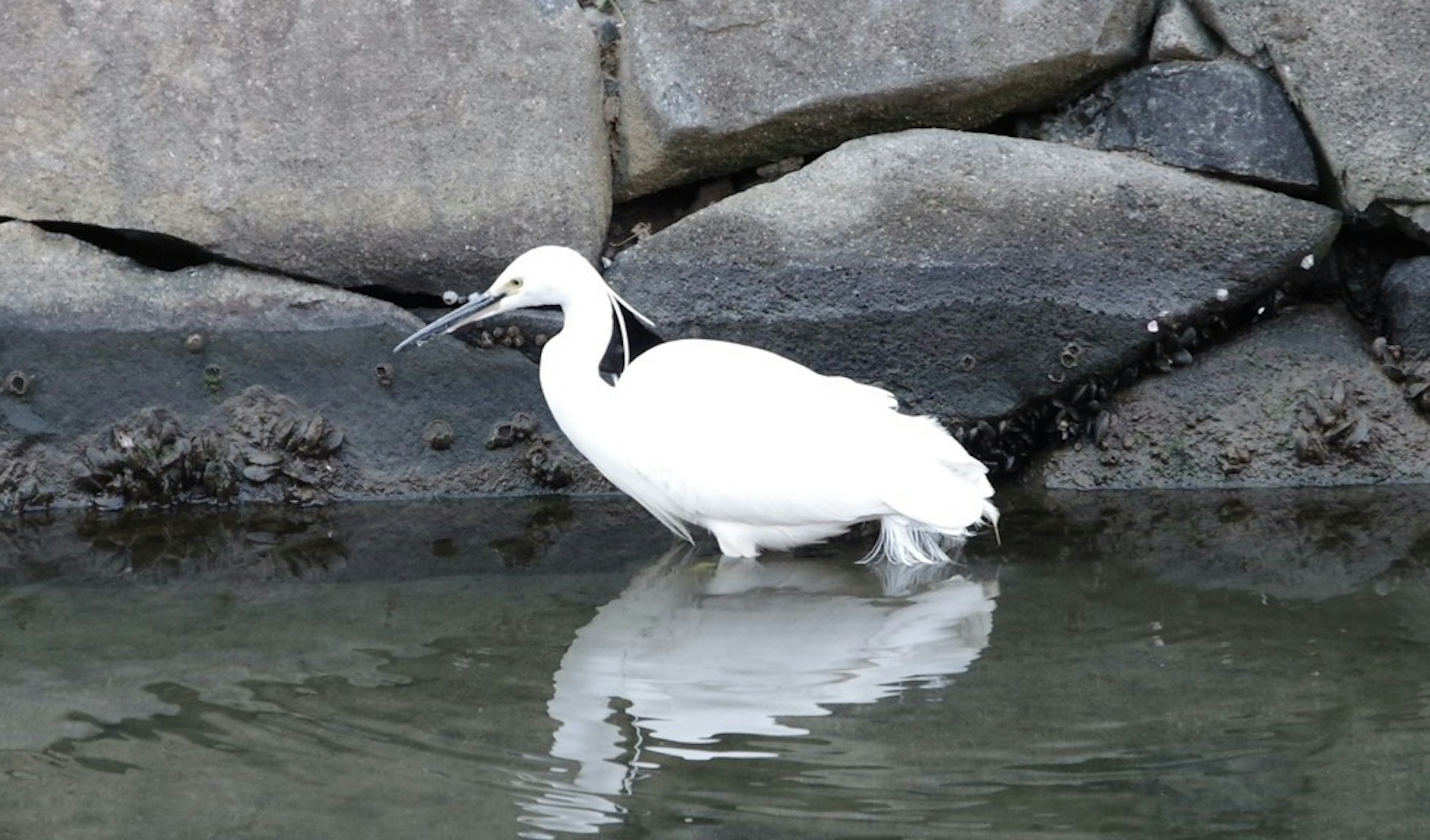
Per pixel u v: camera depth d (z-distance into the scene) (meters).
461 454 10.98
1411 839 5.79
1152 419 10.93
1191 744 6.61
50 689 7.37
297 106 10.61
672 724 6.89
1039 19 10.55
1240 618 8.17
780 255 10.68
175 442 10.66
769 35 10.66
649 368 9.61
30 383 10.61
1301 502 10.41
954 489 9.20
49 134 10.54
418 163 10.70
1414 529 9.69
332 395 10.88
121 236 10.88
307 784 6.33
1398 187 10.45
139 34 10.49
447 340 10.87
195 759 6.59
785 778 6.34
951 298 10.69
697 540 10.03
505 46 10.68
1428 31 10.24
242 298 10.76
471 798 6.18
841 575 9.21
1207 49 10.64
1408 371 10.81
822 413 9.32
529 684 7.39
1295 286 11.10
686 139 10.82
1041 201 10.59
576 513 10.64
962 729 6.79
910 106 10.79
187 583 9.05
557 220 10.79
